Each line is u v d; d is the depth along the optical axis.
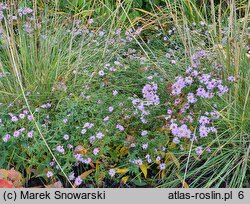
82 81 3.51
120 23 4.33
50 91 3.43
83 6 4.30
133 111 3.14
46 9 4.11
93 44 3.96
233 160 3.01
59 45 3.97
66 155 2.88
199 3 4.61
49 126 3.16
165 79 3.55
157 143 2.99
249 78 3.18
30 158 3.03
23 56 3.55
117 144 3.06
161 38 4.40
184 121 3.05
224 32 3.89
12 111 3.22
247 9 3.29
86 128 3.05
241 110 3.19
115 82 3.53
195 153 3.01
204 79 3.13
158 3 4.64
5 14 4.06
